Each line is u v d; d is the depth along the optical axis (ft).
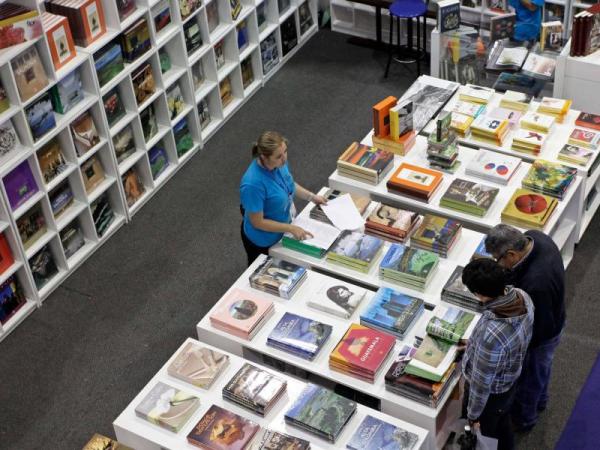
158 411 15.55
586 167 19.93
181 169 25.81
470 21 26.84
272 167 17.19
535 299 15.23
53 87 20.54
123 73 22.33
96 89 21.53
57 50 20.27
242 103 28.02
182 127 25.50
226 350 17.17
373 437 14.85
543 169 19.57
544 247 15.30
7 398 19.51
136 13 22.41
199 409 15.71
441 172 19.99
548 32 23.75
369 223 18.54
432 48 24.73
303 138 26.58
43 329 21.13
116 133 22.79
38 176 20.57
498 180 19.56
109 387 19.58
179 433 15.35
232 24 26.18
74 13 20.70
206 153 26.32
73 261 22.54
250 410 15.61
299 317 16.90
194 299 21.62
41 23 19.34
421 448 14.97
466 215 18.94
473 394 14.61
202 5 24.68
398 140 20.49
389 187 19.56
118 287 22.11
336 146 26.16
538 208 18.54
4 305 20.79
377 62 29.71
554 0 26.66
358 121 27.09
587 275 21.09
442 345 15.66
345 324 16.85
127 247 23.27
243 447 14.78
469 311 16.71
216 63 26.40
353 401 15.51
